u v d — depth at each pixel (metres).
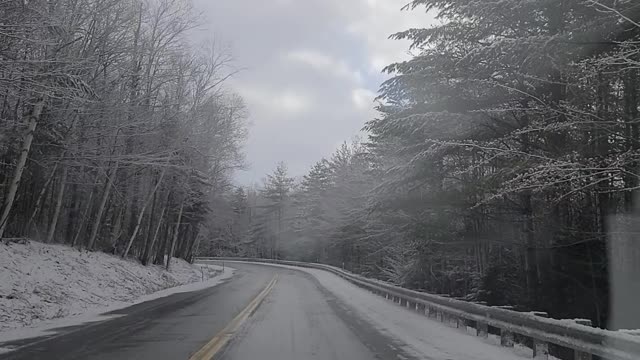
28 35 14.56
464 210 16.59
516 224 16.56
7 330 11.70
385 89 16.16
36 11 14.21
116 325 12.59
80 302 17.12
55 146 20.42
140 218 30.81
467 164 15.62
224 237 94.56
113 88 22.23
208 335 10.95
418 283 26.23
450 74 14.49
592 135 12.00
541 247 13.80
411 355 8.91
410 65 15.10
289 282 33.62
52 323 13.01
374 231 30.81
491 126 14.55
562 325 7.67
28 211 22.95
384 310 16.78
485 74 13.74
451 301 12.80
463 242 18.03
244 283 32.72
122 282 22.94
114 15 23.69
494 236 17.50
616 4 10.20
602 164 10.60
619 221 12.53
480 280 20.12
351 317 14.67
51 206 25.97
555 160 10.89
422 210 17.69
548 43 10.92
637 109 12.08
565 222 13.55
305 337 10.82
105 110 21.38
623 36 10.93
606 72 10.02
